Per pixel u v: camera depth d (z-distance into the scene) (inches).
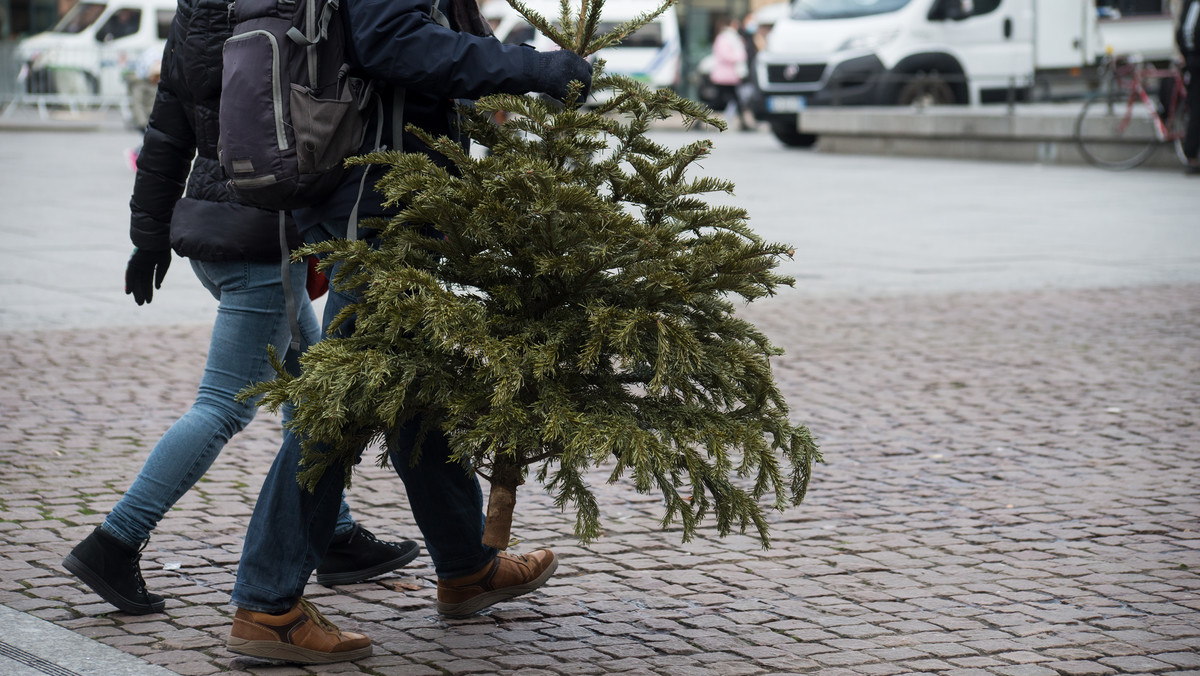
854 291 382.3
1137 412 251.9
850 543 179.3
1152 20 944.3
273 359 129.1
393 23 123.5
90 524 179.0
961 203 601.0
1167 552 175.6
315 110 125.3
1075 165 794.8
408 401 125.4
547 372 124.6
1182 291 382.3
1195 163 727.7
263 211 140.6
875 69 886.4
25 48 1076.5
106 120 1091.9
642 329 124.8
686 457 124.5
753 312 350.0
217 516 185.0
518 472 131.0
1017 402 259.6
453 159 125.2
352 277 124.9
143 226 151.7
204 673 132.5
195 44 138.6
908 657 140.1
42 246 427.2
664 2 136.9
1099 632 147.6
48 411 238.8
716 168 772.0
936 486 205.9
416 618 150.9
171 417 238.4
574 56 130.6
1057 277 406.3
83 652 136.5
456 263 128.0
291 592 133.5
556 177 122.4
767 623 150.2
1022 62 908.0
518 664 137.3
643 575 166.2
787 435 131.9
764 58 928.3
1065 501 198.1
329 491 133.5
